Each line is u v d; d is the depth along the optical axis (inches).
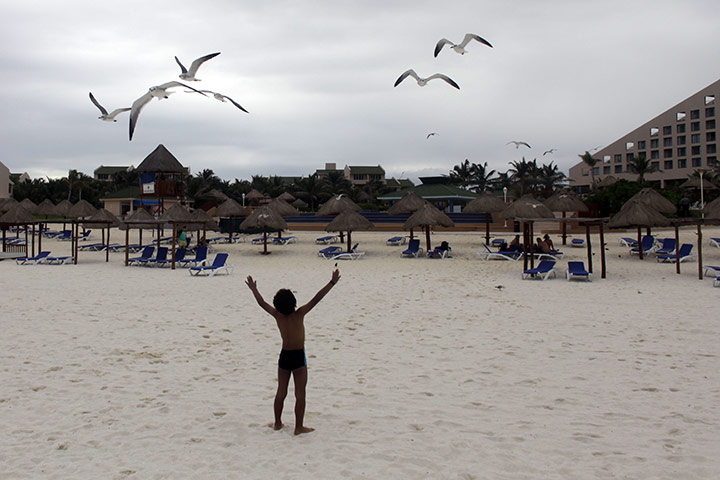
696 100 3312.0
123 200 2354.8
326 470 175.8
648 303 507.2
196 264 876.0
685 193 2470.5
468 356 332.5
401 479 169.2
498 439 202.5
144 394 259.3
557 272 753.6
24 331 391.5
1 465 180.9
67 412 233.6
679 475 170.1
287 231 1771.7
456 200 2209.6
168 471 175.6
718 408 235.0
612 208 1679.4
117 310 478.0
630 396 253.9
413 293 581.9
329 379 285.9
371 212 1951.3
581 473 172.6
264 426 216.5
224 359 323.9
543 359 323.3
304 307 210.2
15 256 992.9
